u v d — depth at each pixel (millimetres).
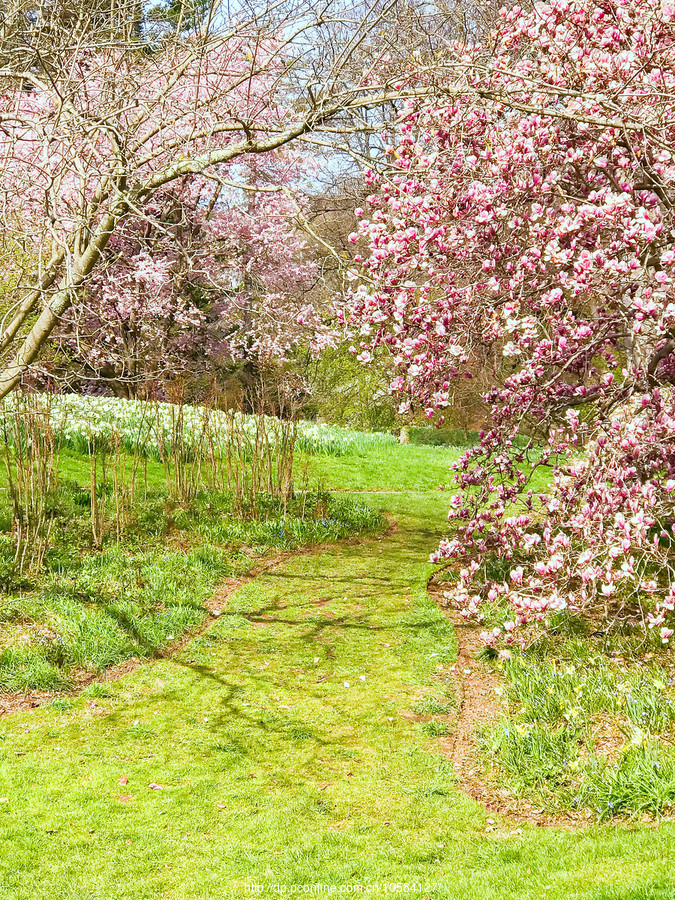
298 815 4930
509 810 4961
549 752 5375
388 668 7430
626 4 6074
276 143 7777
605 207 5332
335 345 19438
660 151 5898
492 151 6406
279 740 6031
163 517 11664
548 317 6090
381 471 18516
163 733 6133
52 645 7250
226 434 16109
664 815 4531
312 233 7242
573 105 6129
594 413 7051
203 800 5125
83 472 13773
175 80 8047
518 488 7613
